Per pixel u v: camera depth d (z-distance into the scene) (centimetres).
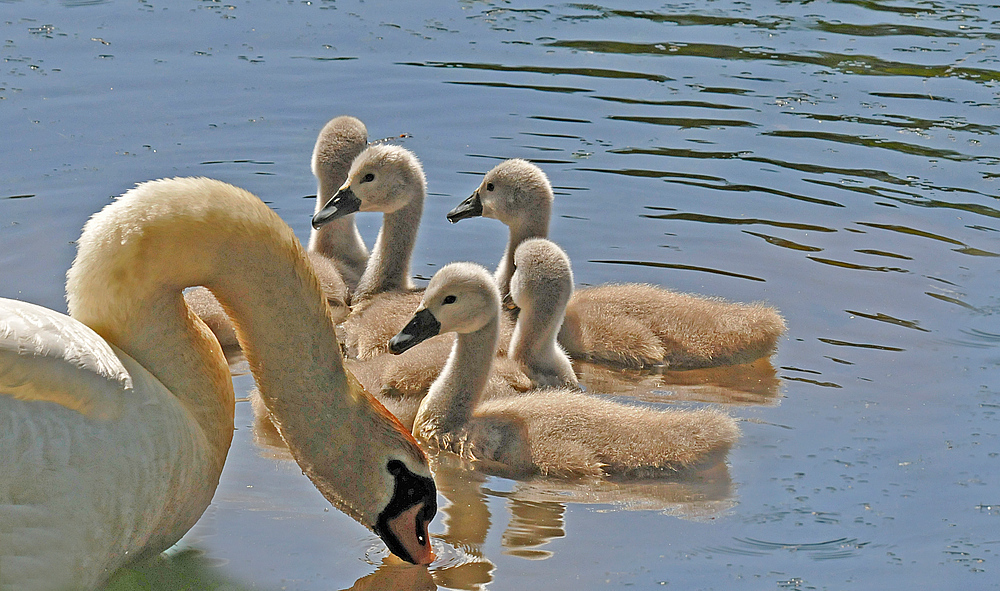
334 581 896
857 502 1017
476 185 1741
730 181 1738
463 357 1189
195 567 912
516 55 2205
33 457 799
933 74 2141
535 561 928
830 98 2031
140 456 834
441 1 2489
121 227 853
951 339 1319
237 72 2077
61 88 1962
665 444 1090
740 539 962
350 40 2244
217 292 870
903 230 1588
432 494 901
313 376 874
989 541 952
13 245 1470
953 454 1091
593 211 1652
